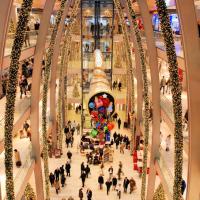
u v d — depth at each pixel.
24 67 27.58
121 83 34.47
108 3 30.61
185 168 19.02
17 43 11.77
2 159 19.27
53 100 26.52
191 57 11.54
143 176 20.38
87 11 30.75
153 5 31.19
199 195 13.36
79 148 28.52
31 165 18.75
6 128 13.07
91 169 25.20
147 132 20.28
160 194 19.61
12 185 13.80
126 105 32.91
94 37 31.45
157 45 22.14
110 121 25.20
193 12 11.09
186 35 11.34
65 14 24.88
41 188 20.27
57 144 27.36
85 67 31.89
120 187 22.50
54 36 20.05
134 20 19.58
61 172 22.80
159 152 19.94
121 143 28.81
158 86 19.36
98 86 24.88
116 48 32.16
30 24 28.59
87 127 31.91
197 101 12.02
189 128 12.48
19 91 23.73
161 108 19.62
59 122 27.12
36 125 19.25
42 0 31.64
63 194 22.02
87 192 20.77
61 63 26.92
